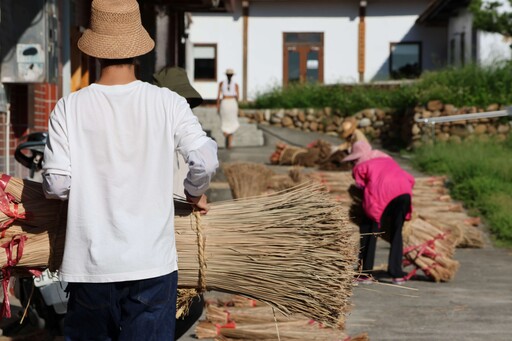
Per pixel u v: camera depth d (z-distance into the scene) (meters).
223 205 3.93
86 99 3.54
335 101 24.48
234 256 3.85
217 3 17.53
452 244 9.34
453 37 29.56
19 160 6.54
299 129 24.77
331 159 16.64
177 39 19.89
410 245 9.20
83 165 3.48
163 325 3.51
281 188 11.16
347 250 4.01
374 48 31.16
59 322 5.87
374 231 8.85
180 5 17.00
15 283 6.07
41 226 3.81
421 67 31.05
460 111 20.31
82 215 3.46
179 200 3.90
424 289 8.73
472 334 6.68
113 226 3.45
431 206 13.18
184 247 3.80
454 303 7.96
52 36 8.92
